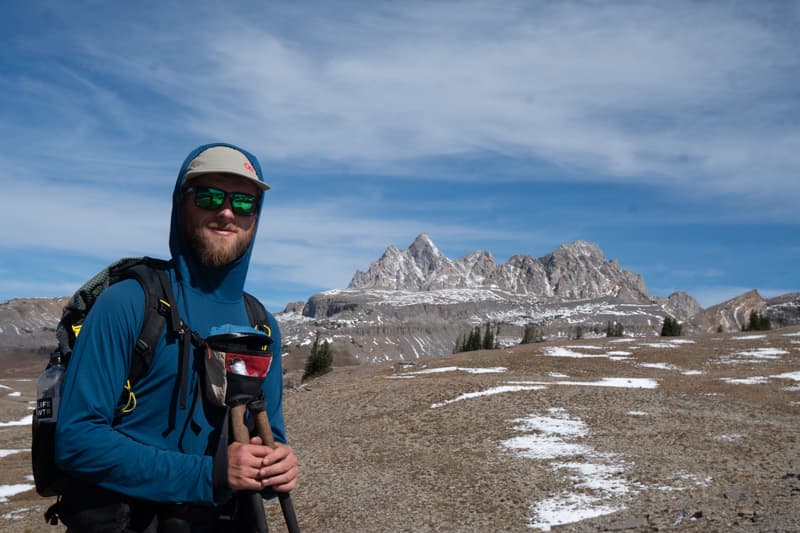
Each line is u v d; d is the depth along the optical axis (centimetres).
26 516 1970
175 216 237
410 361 5762
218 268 236
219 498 204
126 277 229
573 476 1688
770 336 6228
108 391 210
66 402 208
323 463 2211
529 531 1291
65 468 204
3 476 2925
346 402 3359
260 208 246
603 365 4875
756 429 2120
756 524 966
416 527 1427
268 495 230
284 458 212
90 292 229
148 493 200
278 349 260
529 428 2331
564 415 2516
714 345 5838
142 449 204
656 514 1209
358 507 1639
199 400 222
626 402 2736
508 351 5931
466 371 4731
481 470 1859
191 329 226
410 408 2992
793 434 2017
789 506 1044
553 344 6456
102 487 204
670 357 5169
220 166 228
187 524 214
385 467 2055
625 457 1836
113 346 212
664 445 1952
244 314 247
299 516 1628
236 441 211
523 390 3128
